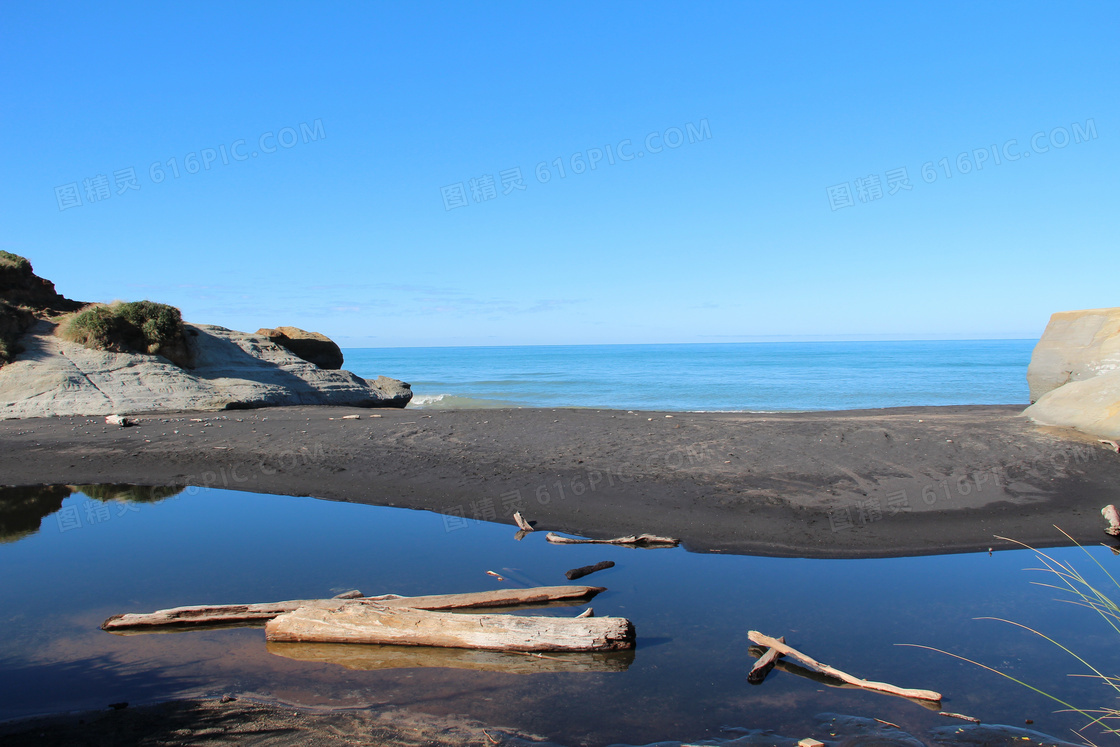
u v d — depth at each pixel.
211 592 7.09
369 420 17.98
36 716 4.25
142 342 24.52
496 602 6.57
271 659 5.36
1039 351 17.30
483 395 43.12
